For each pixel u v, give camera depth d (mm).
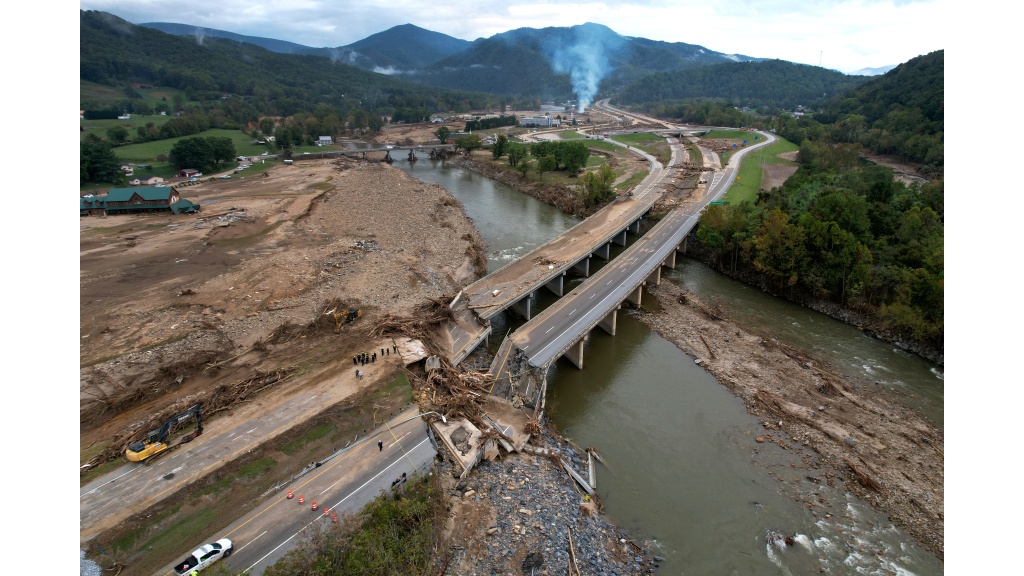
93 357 75188
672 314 101812
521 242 142250
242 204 157750
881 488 60125
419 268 111750
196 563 43219
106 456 55750
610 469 63719
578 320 87375
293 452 57156
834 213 107500
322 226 139125
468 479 57094
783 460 64812
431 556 46438
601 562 50094
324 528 47750
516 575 47094
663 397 77438
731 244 119375
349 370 72125
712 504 58781
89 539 46188
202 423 60812
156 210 144750
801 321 98562
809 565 51906
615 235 136500
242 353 77062
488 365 80875
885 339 90625
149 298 92562
